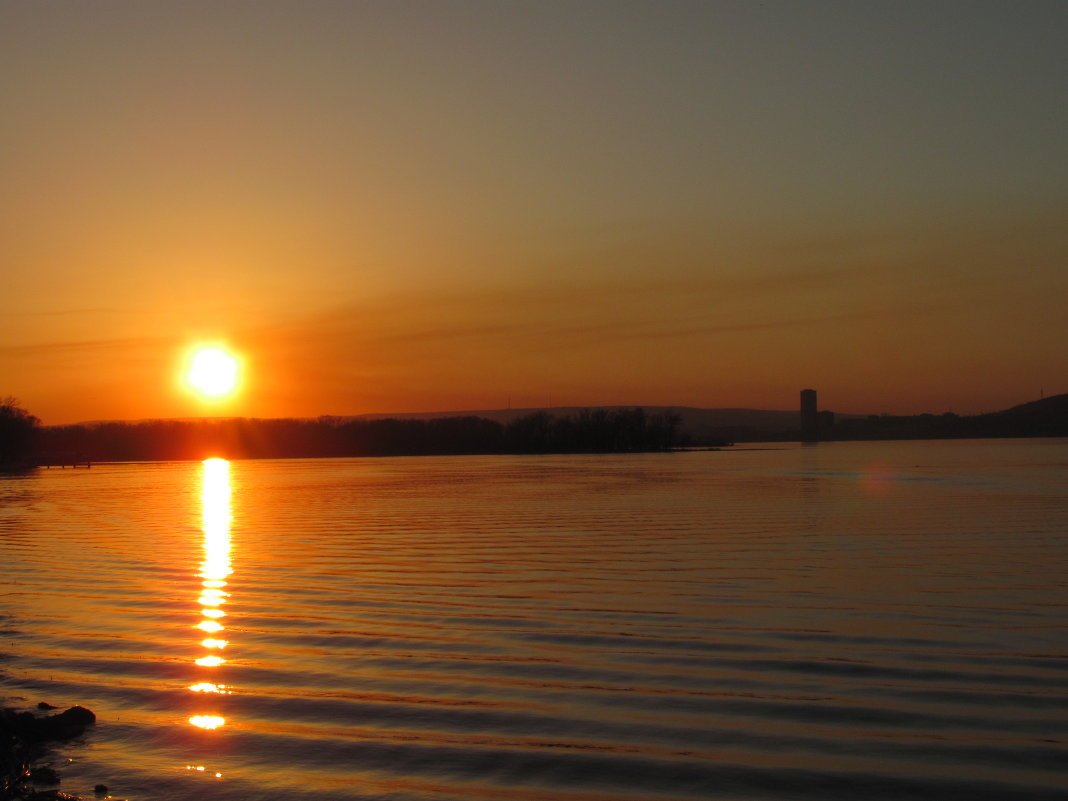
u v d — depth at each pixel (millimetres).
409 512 37969
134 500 48750
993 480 59062
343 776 8156
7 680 11156
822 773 8125
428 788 7895
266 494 53281
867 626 14055
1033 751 8578
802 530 28844
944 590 17328
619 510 37594
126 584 18578
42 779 8117
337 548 25031
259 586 18266
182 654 12406
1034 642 12898
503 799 7664
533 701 10234
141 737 9141
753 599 16453
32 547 25656
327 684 10938
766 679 11070
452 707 10039
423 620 14680
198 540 27500
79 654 12406
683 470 81000
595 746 8828
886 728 9250
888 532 28078
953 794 7695
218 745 8914
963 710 9789
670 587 17859
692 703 10125
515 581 18766
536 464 103312
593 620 14617
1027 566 20469
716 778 8047
